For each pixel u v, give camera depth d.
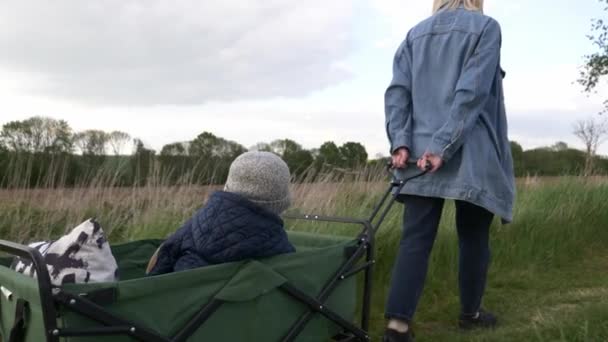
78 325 1.55
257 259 2.03
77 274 1.80
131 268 2.54
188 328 1.76
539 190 7.07
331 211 5.04
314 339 2.24
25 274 1.79
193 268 1.96
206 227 2.03
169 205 4.82
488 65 2.51
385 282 4.13
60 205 4.78
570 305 3.49
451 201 5.33
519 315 3.30
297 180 5.84
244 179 2.16
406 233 2.71
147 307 1.68
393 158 2.73
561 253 5.25
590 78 12.36
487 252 2.92
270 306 2.03
